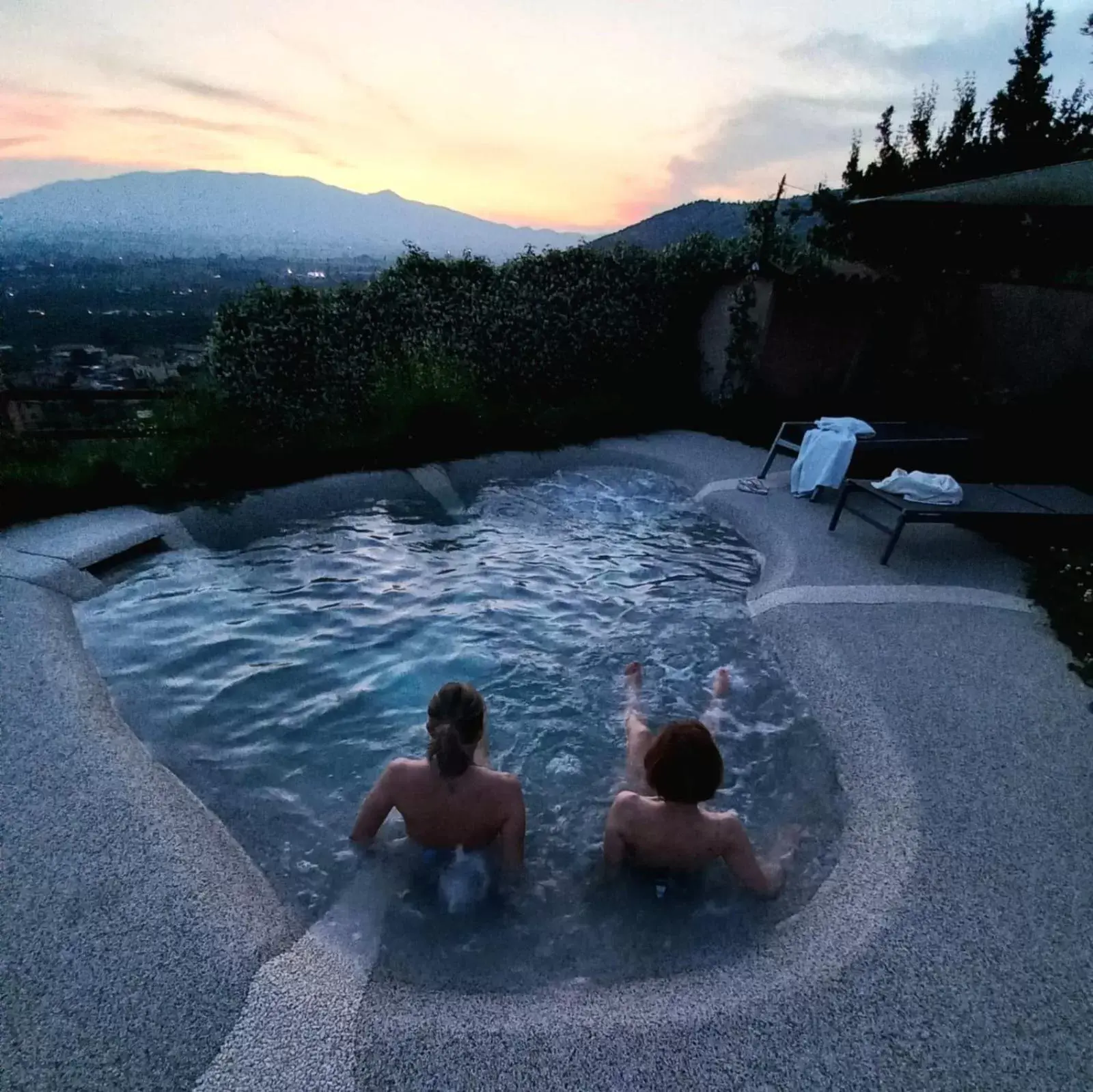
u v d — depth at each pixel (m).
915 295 9.91
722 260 10.29
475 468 7.71
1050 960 2.33
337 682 4.17
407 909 2.61
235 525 6.15
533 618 4.98
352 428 8.00
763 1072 1.93
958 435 7.38
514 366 9.68
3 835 2.71
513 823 2.72
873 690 3.92
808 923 2.54
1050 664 4.25
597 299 10.02
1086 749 3.48
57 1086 1.84
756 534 6.44
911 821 2.96
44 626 4.29
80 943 2.26
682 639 4.73
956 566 5.64
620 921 2.58
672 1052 1.98
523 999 2.22
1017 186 6.53
